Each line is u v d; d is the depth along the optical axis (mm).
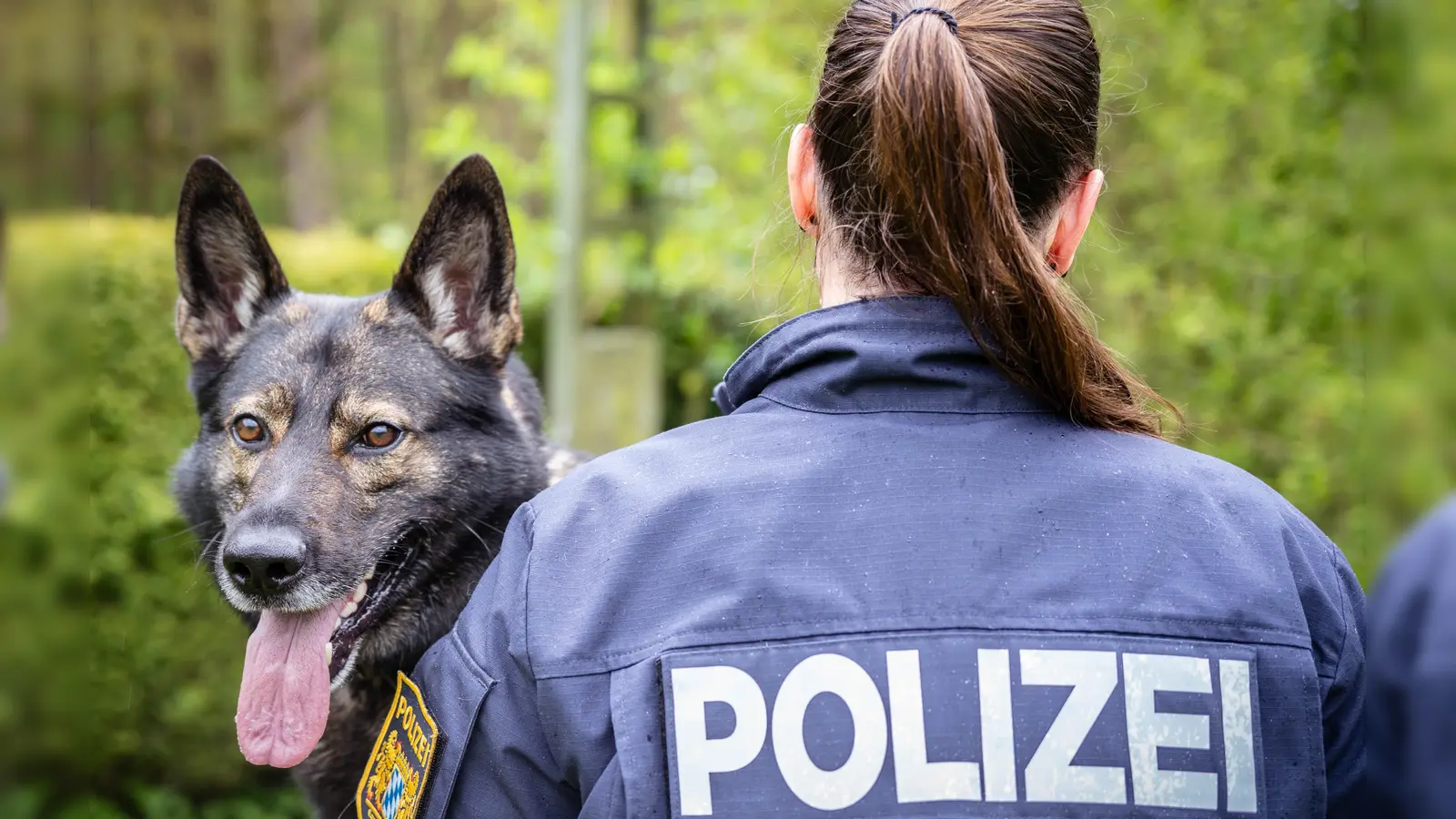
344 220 13180
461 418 2729
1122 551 1333
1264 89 5758
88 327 4867
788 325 1504
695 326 8375
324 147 14586
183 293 2766
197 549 2873
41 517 4750
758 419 1474
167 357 5074
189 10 12359
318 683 2408
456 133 7996
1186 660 1286
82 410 4855
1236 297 6004
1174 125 6117
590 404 6672
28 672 4793
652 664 1316
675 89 8273
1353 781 1339
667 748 1278
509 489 2785
